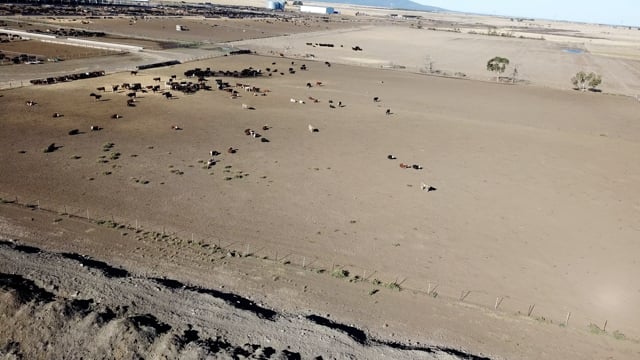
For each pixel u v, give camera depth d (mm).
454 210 52906
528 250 44969
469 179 62438
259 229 45844
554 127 93250
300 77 129500
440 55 198375
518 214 52844
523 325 33312
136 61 133500
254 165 62844
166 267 38000
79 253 39156
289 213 49719
